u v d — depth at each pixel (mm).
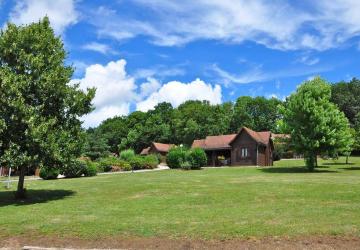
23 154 21484
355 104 110812
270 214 16797
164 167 65125
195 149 54875
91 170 44562
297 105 43469
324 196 21422
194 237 13820
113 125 131000
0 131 21125
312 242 13016
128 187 27094
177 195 22844
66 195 24828
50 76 22516
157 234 14305
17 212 19172
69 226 15750
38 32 23625
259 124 108500
